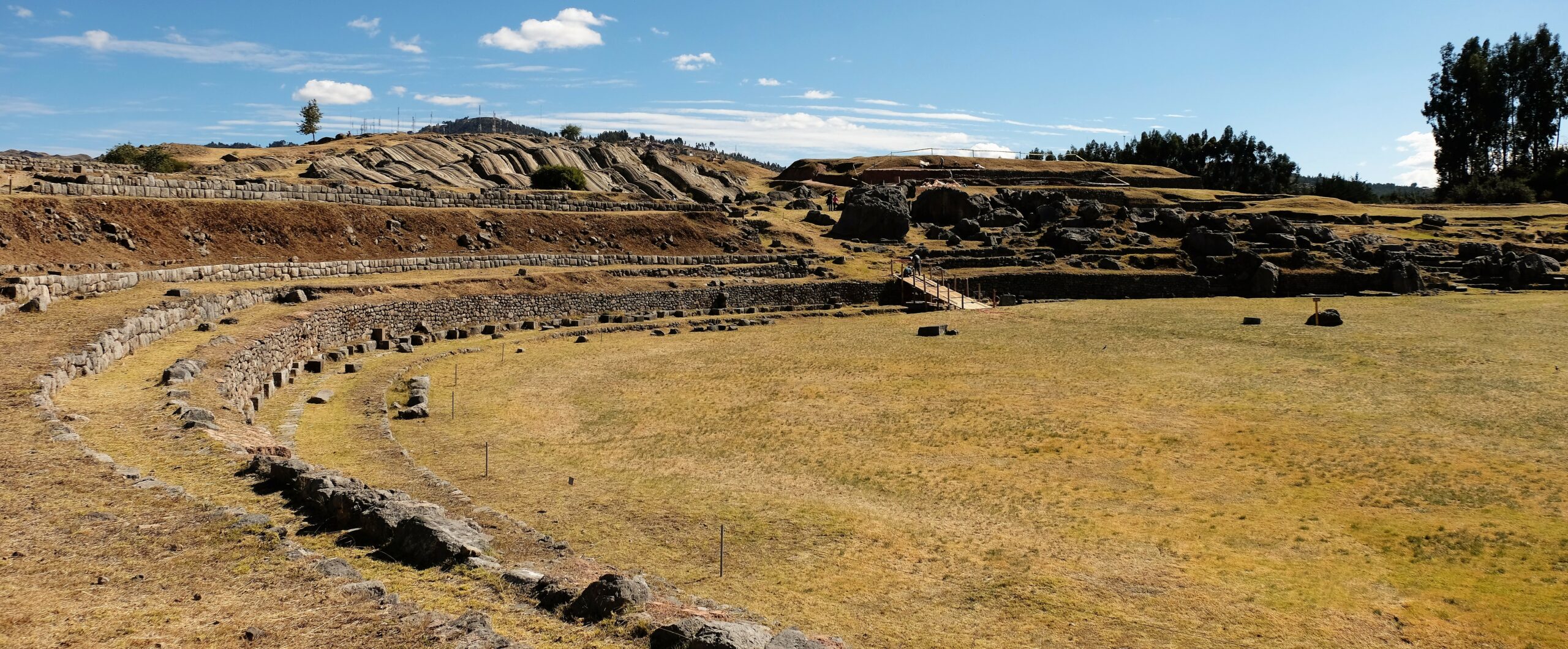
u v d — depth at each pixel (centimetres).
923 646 1720
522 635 1330
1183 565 2180
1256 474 2944
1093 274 8612
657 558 2141
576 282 6938
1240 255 8769
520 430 3506
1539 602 1973
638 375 4659
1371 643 1795
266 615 1326
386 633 1276
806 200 11775
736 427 3572
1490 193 13425
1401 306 7294
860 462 3091
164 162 8469
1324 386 4319
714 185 13612
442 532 1645
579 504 2562
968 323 6700
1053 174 15400
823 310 7431
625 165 12700
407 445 3234
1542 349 5166
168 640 1231
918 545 2283
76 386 2805
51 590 1373
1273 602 1969
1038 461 3098
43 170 6875
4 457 1989
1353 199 16125
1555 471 2920
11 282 3703
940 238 10125
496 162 11256
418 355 4994
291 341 4431
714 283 7494
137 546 1566
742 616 1677
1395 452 3164
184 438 2302
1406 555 2250
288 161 9938
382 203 7350
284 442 2995
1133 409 3869
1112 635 1802
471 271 6744
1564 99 14188
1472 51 14888
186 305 4100
